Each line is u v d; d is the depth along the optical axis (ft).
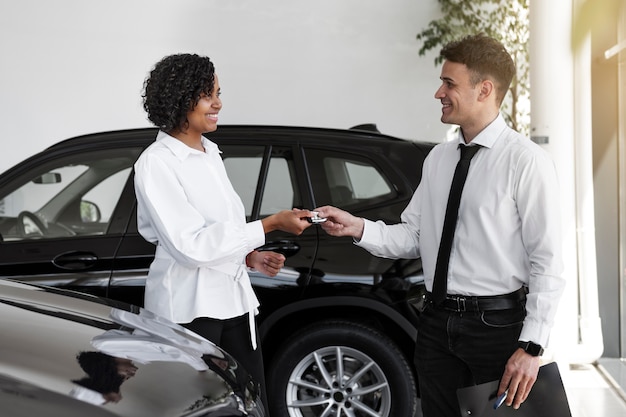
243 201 13.75
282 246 13.29
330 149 13.82
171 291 9.73
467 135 9.36
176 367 7.98
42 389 6.79
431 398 9.80
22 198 13.80
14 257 13.43
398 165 13.65
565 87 17.72
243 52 25.11
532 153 8.90
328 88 25.22
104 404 6.85
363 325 13.42
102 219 13.60
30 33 24.76
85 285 13.20
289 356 13.44
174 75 9.41
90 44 24.85
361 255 13.28
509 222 9.02
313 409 13.93
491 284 9.12
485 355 9.21
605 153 18.66
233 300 9.93
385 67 25.14
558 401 8.96
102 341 8.14
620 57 17.74
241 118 25.31
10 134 24.97
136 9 24.82
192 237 9.32
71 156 14.01
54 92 24.93
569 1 17.62
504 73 9.11
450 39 24.47
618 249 18.66
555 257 8.79
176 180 9.46
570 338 18.03
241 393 8.21
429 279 9.72
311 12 25.02
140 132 14.28
